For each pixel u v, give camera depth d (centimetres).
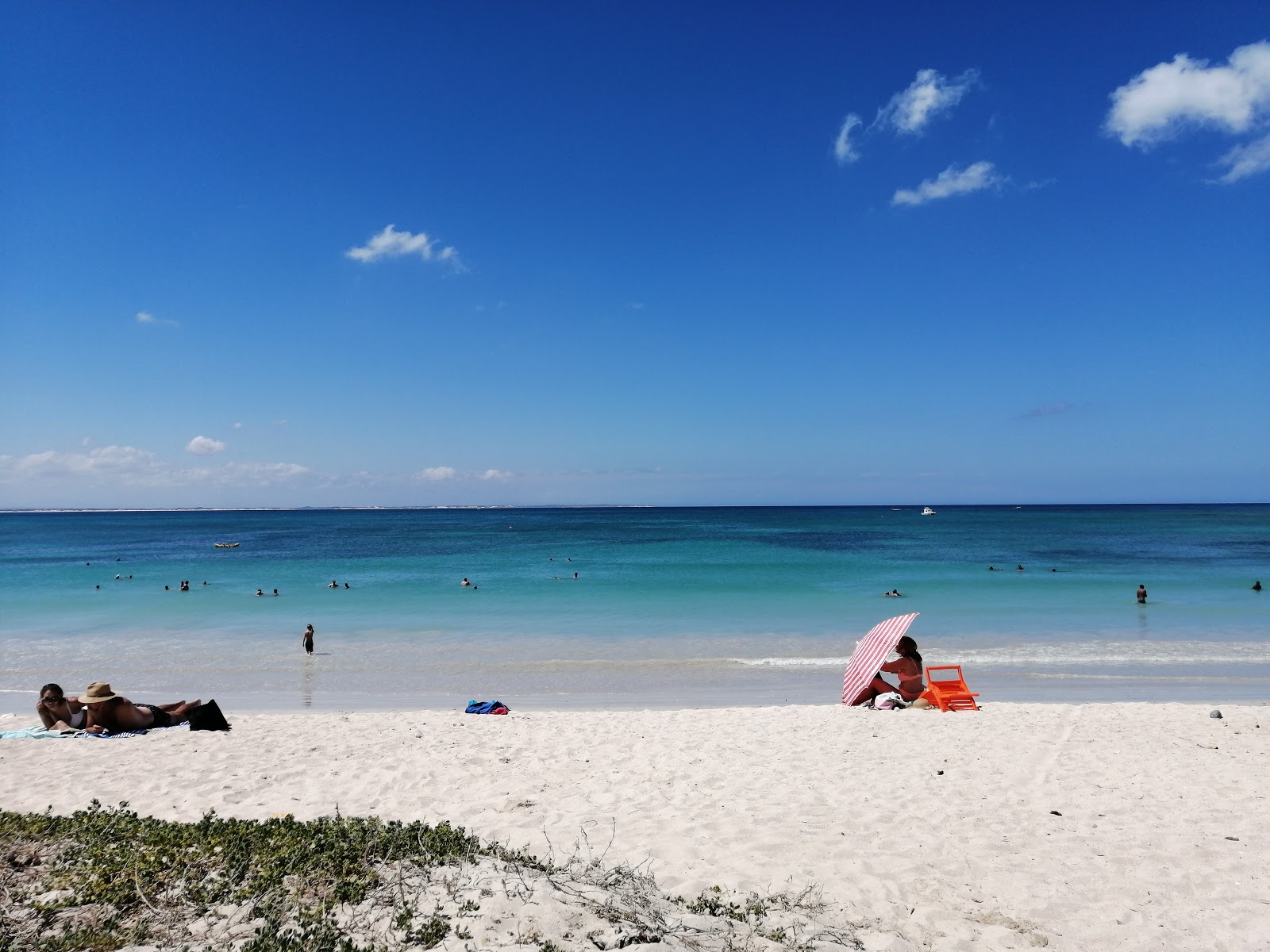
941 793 841
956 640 2253
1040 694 1644
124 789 875
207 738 1141
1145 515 16875
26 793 860
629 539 8356
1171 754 1009
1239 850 667
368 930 442
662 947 430
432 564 4969
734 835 698
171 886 501
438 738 1143
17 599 3262
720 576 4047
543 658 2088
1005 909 553
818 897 557
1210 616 2650
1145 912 552
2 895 486
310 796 848
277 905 472
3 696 1689
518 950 412
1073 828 723
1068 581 3697
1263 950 501
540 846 659
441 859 555
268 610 2938
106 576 4272
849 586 3541
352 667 1977
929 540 7562
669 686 1773
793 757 1010
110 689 1216
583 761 1002
